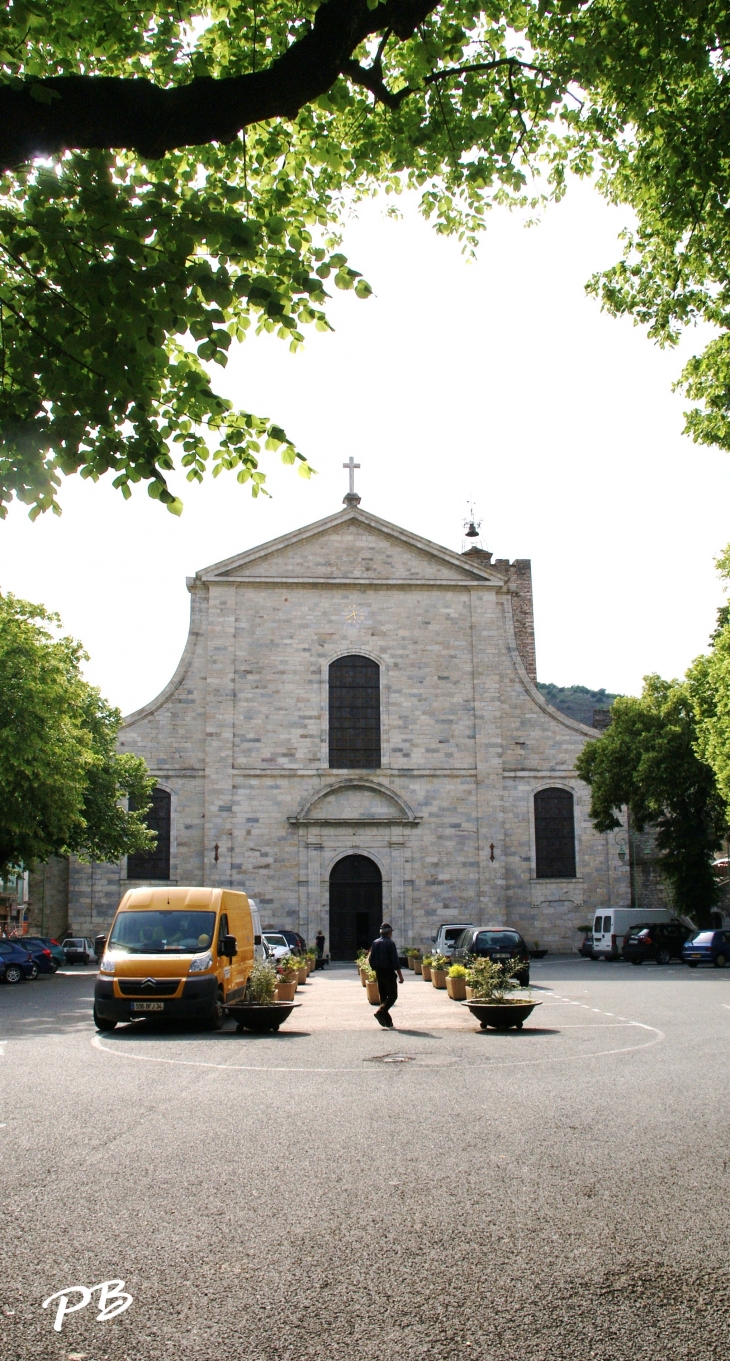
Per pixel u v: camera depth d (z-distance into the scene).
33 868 41.19
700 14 9.54
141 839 43.12
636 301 15.62
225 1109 11.08
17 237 7.36
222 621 46.59
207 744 45.47
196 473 9.13
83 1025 20.78
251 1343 5.28
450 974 27.94
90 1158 8.89
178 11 8.90
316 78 6.79
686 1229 6.98
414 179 11.80
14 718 35.88
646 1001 25.20
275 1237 6.81
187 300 7.43
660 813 46.81
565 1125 10.20
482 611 47.69
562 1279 6.11
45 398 7.82
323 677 46.50
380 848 45.47
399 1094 11.99
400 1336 5.35
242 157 9.82
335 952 44.69
